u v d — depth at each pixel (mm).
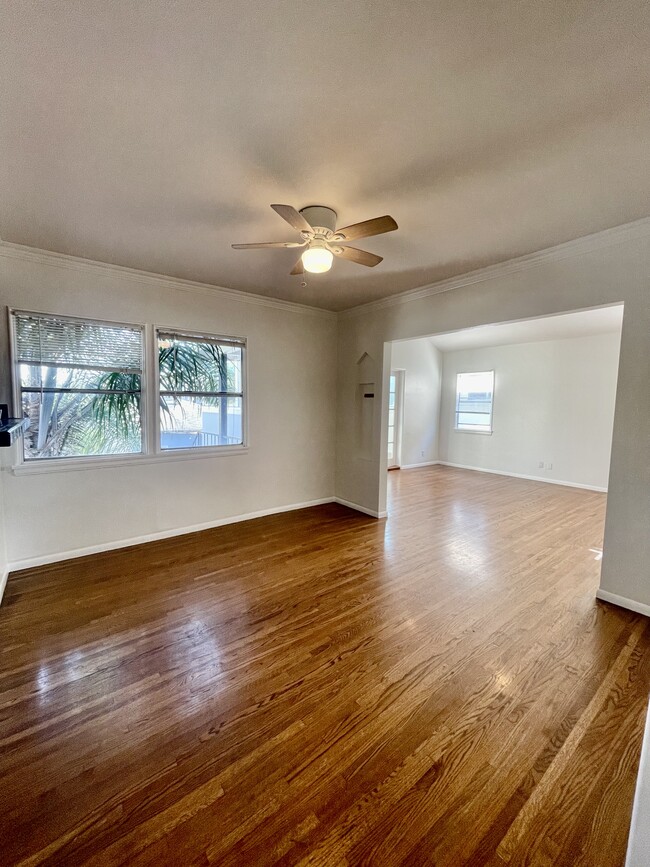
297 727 1668
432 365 8578
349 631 2361
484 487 6484
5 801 1346
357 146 1744
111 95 1444
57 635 2285
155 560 3344
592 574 3195
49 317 3143
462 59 1294
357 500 4961
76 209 2344
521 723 1696
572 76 1352
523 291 3109
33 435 3166
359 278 3637
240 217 2439
